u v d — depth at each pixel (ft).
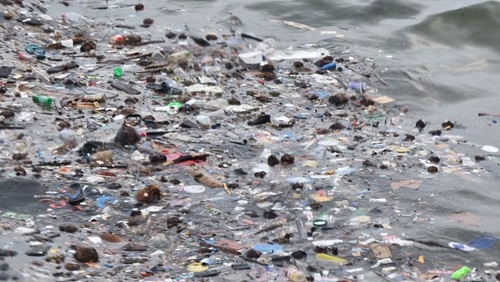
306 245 75.77
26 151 87.56
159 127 96.07
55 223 76.02
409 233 78.33
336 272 71.87
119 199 81.20
